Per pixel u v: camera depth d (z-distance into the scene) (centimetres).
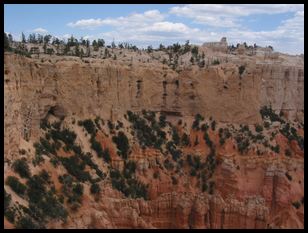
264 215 11825
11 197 8794
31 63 10669
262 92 15600
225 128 13400
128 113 12825
